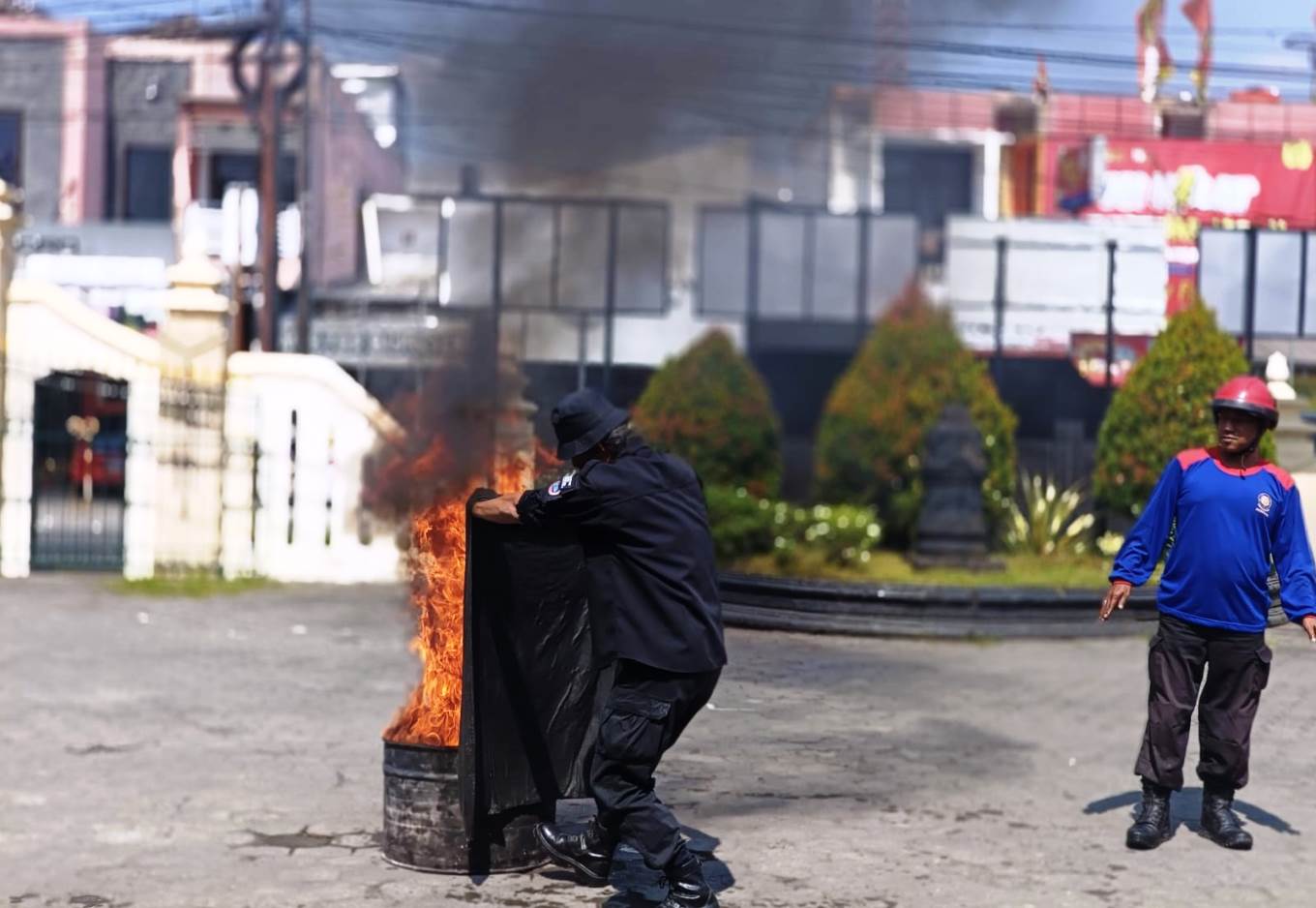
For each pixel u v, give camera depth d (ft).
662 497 14.58
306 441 46.73
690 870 14.74
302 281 73.82
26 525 47.16
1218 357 43.78
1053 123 88.58
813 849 17.49
